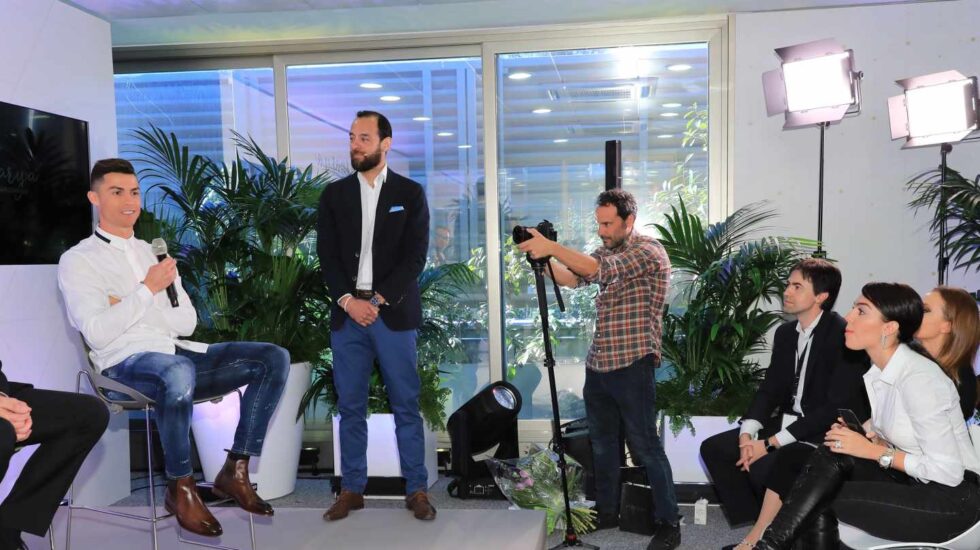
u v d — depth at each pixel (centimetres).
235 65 486
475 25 459
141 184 492
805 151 430
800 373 313
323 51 477
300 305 412
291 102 485
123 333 260
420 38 469
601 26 452
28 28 347
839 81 369
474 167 476
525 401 474
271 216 399
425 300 437
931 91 364
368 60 477
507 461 361
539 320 471
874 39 421
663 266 321
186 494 248
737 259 369
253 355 275
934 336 257
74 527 313
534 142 469
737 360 386
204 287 437
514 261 473
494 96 465
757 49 432
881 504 225
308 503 397
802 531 237
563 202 469
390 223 301
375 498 410
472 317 477
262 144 489
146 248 288
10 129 335
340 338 304
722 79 443
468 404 405
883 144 423
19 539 236
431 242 481
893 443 238
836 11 424
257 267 404
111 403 258
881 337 236
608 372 325
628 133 461
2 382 237
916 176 421
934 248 422
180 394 250
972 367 256
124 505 398
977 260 393
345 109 482
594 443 349
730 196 444
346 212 305
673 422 378
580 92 464
